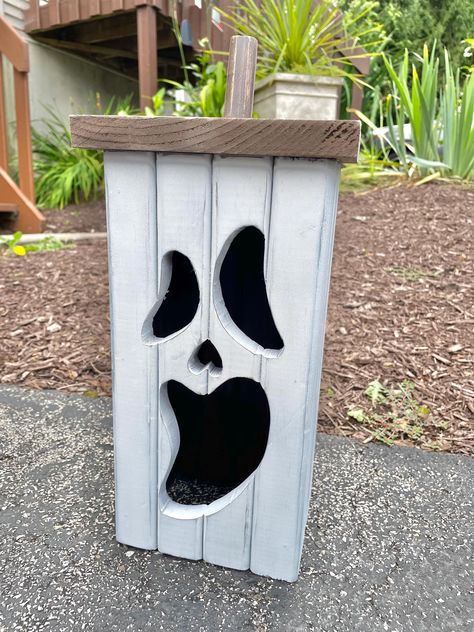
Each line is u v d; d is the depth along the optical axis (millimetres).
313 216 759
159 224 838
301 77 3143
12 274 2520
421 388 1659
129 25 4418
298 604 889
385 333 1928
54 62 4992
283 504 900
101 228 3734
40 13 4410
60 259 2744
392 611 879
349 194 3139
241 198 787
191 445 1233
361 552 1019
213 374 877
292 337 815
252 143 737
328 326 1983
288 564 929
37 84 4812
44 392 1688
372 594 915
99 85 5758
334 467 1314
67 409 1587
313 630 838
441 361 1769
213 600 893
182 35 3967
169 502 1002
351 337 1918
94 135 806
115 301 895
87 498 1159
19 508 1119
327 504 1167
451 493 1222
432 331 1918
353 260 2410
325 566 979
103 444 1395
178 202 819
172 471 1252
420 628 848
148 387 917
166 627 838
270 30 3371
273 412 860
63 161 4551
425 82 3090
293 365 826
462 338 1869
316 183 747
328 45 3537
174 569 962
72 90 5293
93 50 5008
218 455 1225
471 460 1362
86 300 2258
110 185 844
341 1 3592
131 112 4668
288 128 718
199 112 3664
